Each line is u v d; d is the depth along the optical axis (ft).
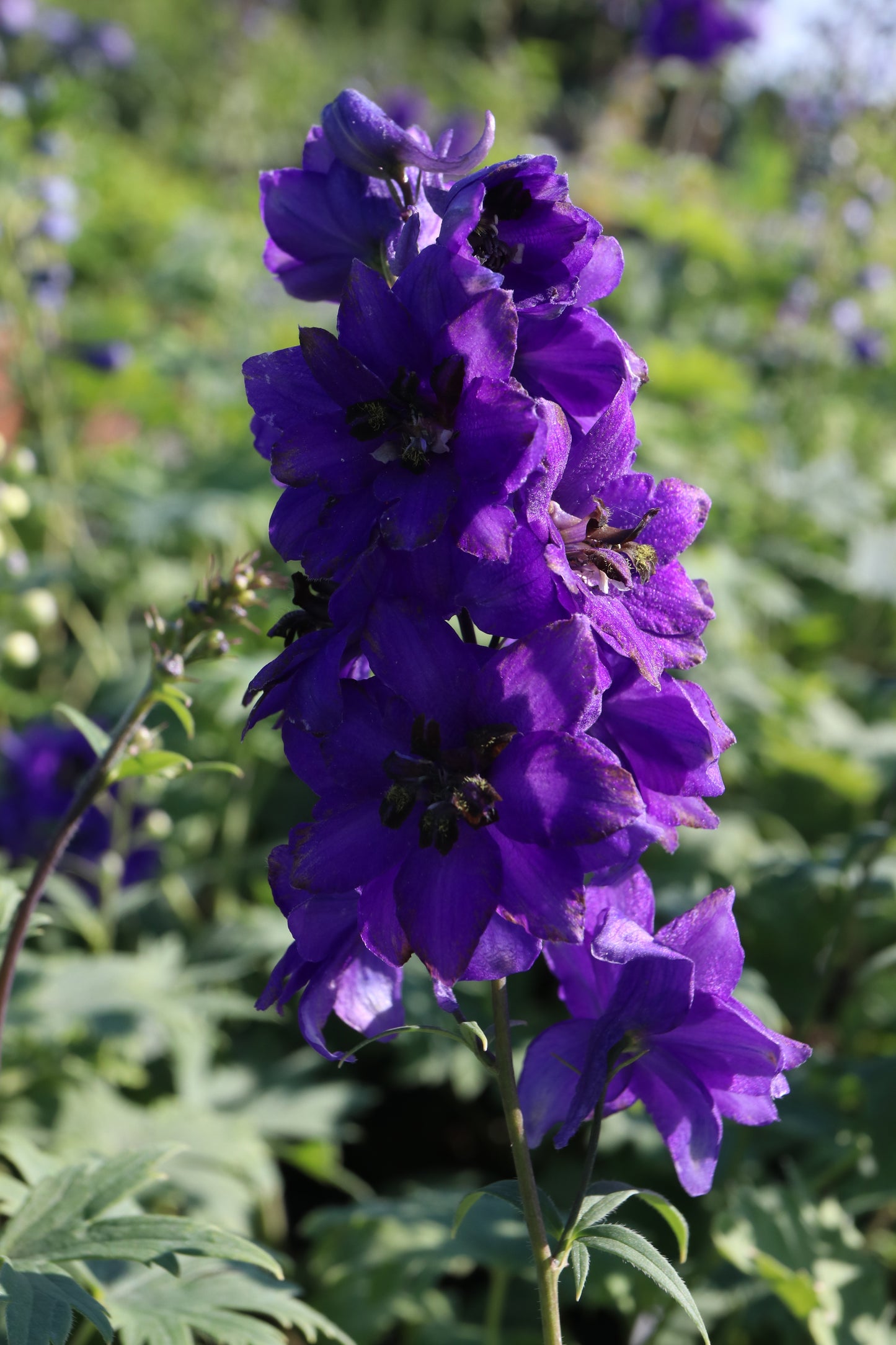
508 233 5.04
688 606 5.16
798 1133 10.27
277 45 44.37
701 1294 10.06
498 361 4.54
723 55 30.63
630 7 38.63
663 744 5.16
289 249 5.59
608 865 4.58
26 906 7.13
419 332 4.69
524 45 45.83
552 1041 5.65
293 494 4.92
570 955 5.72
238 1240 6.61
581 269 5.05
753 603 18.44
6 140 17.97
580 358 4.99
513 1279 11.53
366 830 4.80
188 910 14.30
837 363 25.95
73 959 11.82
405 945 4.80
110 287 31.22
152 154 45.27
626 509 5.13
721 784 5.18
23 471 12.99
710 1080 5.52
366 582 4.75
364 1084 13.76
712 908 5.43
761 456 22.25
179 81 48.83
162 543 17.20
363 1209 9.95
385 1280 10.43
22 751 14.03
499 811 4.67
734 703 15.56
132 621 19.80
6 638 15.44
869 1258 9.66
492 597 4.66
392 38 56.44
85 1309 6.25
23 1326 6.05
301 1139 12.92
